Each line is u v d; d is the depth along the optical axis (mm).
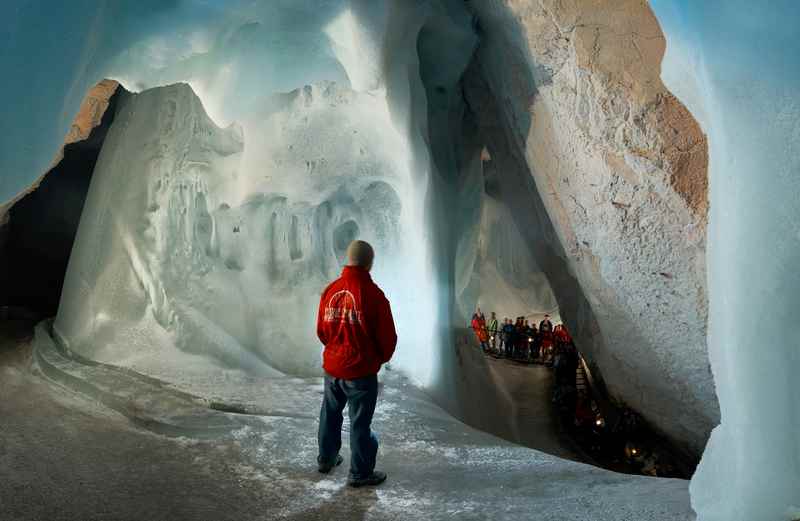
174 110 7008
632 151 5977
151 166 6824
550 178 7766
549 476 4121
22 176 3771
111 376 5355
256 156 7020
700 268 6082
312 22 5914
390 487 3828
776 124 2711
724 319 2836
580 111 6422
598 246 7227
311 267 7449
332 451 3953
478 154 9820
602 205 6773
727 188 2832
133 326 6270
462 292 10180
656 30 5441
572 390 11875
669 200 5938
